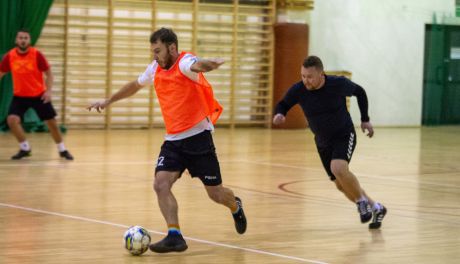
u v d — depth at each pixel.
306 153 19.61
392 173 16.11
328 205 11.62
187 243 8.53
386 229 9.77
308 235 9.23
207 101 8.00
